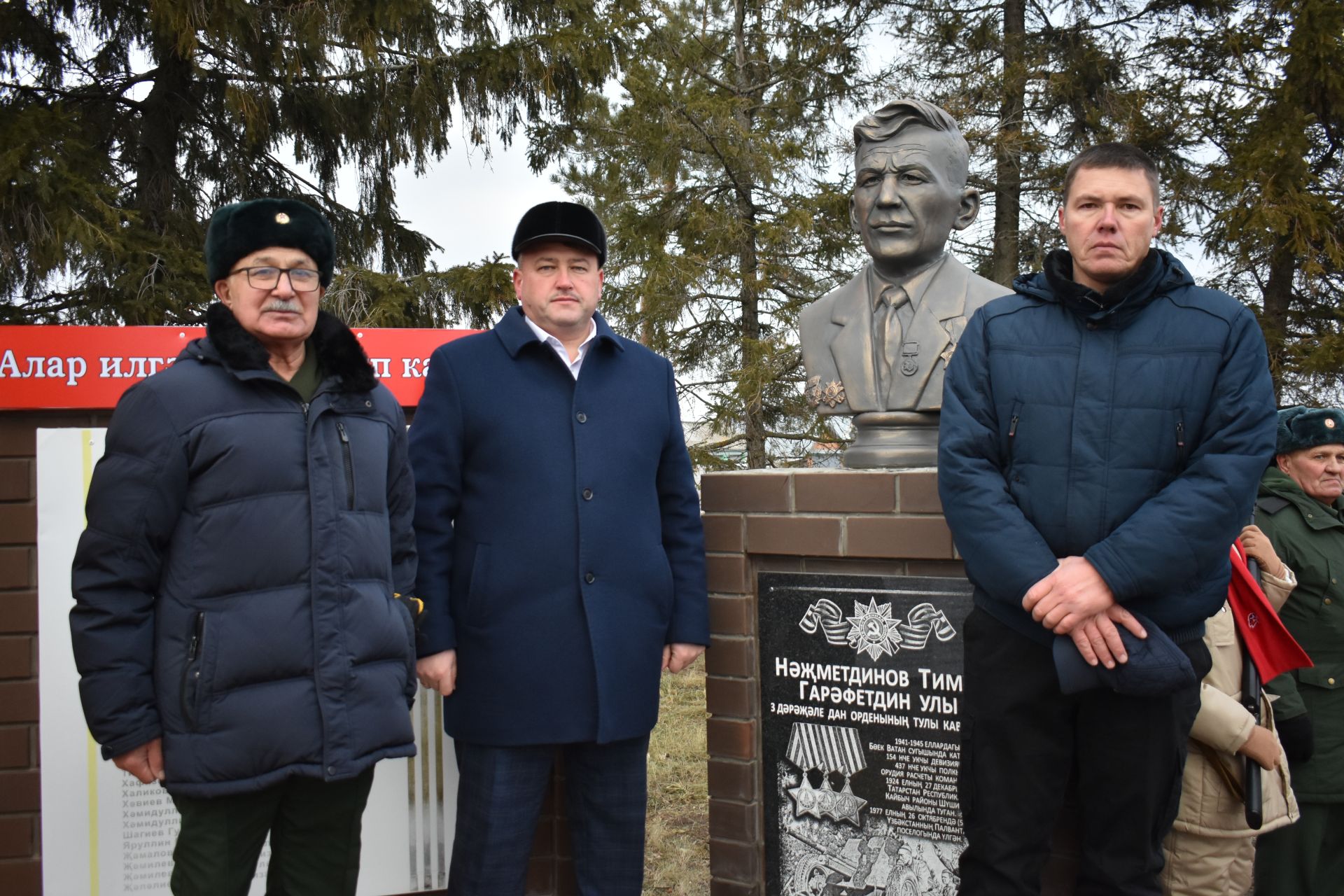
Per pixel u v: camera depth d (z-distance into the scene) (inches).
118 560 70.1
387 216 312.5
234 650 70.1
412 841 107.9
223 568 70.9
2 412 99.9
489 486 92.0
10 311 242.8
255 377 72.6
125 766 71.6
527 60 278.1
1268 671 85.7
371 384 78.5
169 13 225.0
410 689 78.6
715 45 447.8
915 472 100.6
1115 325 74.7
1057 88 395.5
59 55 269.7
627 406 95.6
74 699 100.1
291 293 73.7
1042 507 74.9
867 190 111.7
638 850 94.1
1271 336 352.5
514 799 90.7
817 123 440.8
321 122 288.5
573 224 94.0
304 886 77.5
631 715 91.0
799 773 107.8
